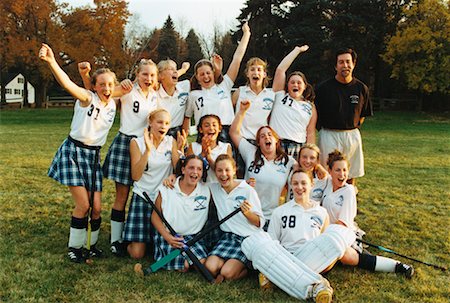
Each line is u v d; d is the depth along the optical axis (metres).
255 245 3.92
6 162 10.24
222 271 4.08
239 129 5.21
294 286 3.72
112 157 4.95
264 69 5.41
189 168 4.35
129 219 4.70
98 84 4.50
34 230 5.45
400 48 28.16
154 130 4.68
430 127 22.25
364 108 5.88
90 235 4.56
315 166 4.91
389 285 4.07
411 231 5.69
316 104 5.80
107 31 34.81
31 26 33.88
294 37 30.84
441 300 3.81
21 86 52.56
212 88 5.43
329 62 30.70
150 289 3.87
